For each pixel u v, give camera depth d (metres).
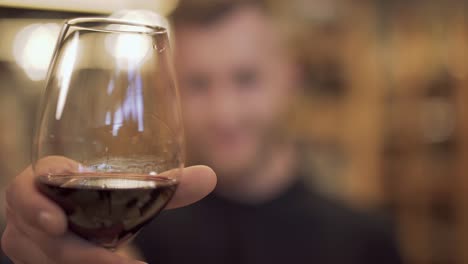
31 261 0.53
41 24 2.22
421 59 2.70
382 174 2.65
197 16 1.29
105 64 0.49
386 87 2.66
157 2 1.92
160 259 1.37
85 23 0.49
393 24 2.69
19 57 2.28
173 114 0.51
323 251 1.34
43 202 0.46
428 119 2.70
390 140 2.70
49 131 0.48
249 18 1.30
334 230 1.35
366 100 2.56
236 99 1.32
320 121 2.47
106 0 2.04
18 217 0.51
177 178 0.51
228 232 1.37
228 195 1.37
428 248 2.73
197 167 0.56
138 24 0.50
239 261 1.35
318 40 2.37
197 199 0.56
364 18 2.58
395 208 2.73
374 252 1.36
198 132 1.36
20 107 2.31
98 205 0.46
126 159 0.49
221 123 1.32
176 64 1.34
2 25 2.22
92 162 0.49
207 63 1.30
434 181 2.72
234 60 1.30
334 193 1.45
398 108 2.68
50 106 0.49
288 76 1.39
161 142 0.50
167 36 0.53
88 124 0.49
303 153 1.46
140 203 0.47
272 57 1.34
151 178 0.50
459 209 2.71
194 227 1.38
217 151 1.35
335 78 2.52
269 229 1.35
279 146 1.36
